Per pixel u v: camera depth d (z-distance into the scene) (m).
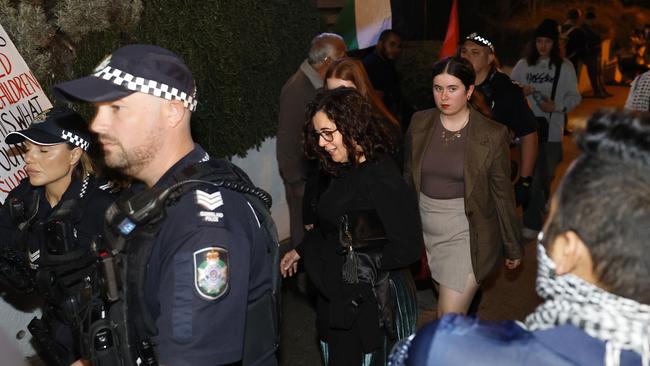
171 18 4.33
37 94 3.29
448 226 3.42
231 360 1.76
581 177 1.05
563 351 1.03
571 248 1.05
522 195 4.62
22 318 3.83
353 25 6.30
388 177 2.80
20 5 3.41
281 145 4.61
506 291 4.93
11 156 3.15
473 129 3.35
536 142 4.53
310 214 3.44
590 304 1.05
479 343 1.08
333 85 3.71
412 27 8.32
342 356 2.94
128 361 1.82
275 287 2.03
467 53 4.42
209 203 1.80
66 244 2.49
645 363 1.00
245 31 5.00
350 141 2.78
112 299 1.81
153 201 1.77
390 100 6.28
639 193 1.00
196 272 1.71
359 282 2.83
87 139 2.66
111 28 3.92
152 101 1.83
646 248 1.00
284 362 4.05
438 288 3.54
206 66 4.70
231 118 4.95
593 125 1.06
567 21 12.16
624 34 17.36
